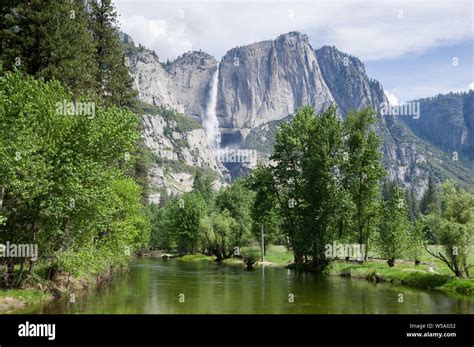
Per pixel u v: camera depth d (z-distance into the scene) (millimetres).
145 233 81062
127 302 30672
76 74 44219
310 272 59000
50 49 42625
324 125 60344
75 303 29609
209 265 80438
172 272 60406
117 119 34438
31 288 30703
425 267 52625
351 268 52000
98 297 32875
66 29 44812
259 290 38031
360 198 59531
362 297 33531
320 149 57656
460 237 35750
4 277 30250
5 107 28750
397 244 55156
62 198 29781
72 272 32281
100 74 57594
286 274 56406
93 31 58531
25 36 42562
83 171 30375
